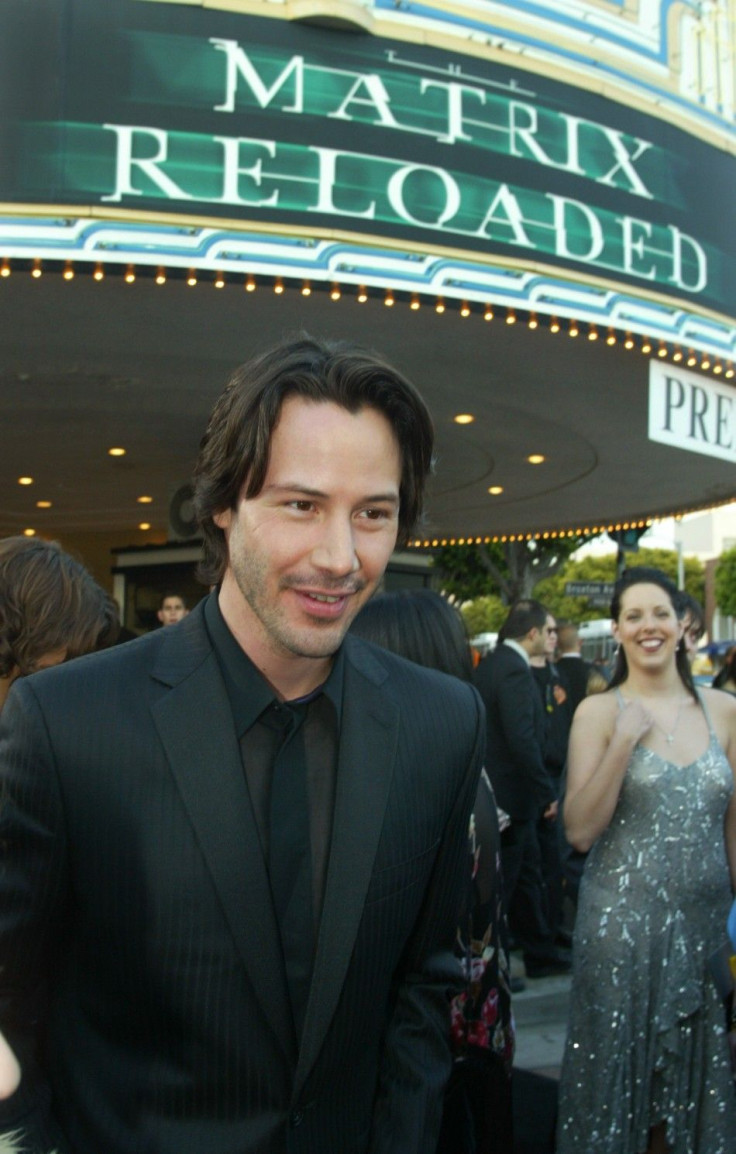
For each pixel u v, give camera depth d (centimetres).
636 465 1122
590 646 2264
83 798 125
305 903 133
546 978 510
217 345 724
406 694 149
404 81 580
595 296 642
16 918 127
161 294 619
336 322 674
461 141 594
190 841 125
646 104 672
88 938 130
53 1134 125
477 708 156
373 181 571
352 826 133
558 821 499
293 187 556
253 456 123
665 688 275
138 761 127
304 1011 129
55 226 529
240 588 129
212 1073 125
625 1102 249
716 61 725
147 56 541
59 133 532
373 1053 144
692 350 700
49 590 203
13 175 528
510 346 727
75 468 1167
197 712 130
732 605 4047
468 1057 196
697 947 255
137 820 125
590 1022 255
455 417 936
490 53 604
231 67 550
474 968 201
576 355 747
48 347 725
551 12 625
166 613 703
